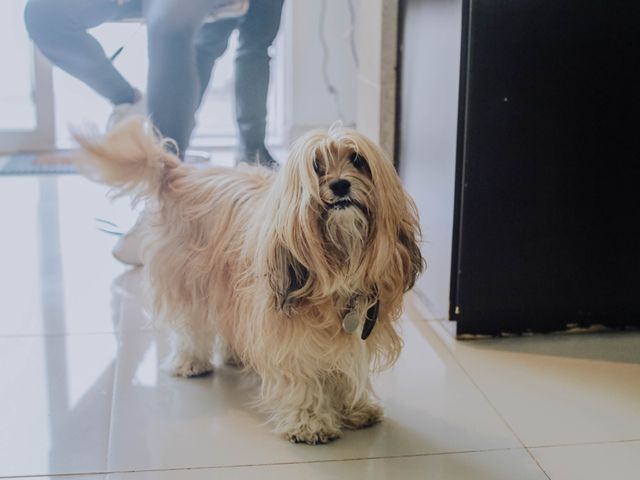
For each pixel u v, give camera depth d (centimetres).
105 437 102
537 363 122
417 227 97
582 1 119
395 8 151
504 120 122
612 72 122
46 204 191
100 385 116
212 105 256
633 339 130
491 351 126
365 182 90
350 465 96
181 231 114
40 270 156
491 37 119
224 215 108
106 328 133
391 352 102
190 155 207
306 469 96
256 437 102
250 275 100
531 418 107
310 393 101
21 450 100
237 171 114
